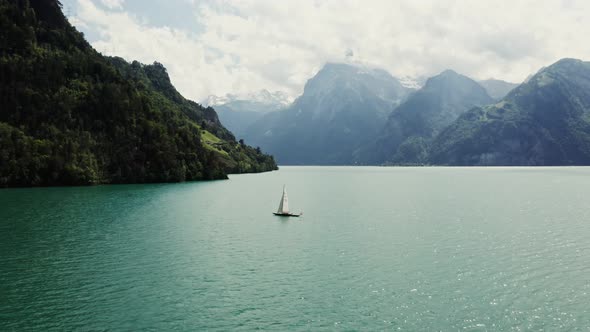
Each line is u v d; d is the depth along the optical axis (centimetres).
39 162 16000
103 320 3712
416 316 3806
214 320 3734
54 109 17925
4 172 15425
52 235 6925
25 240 6544
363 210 10506
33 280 4675
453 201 12762
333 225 8169
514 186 19425
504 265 5284
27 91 17588
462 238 6912
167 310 3928
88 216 8906
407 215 9556
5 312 3847
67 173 16438
